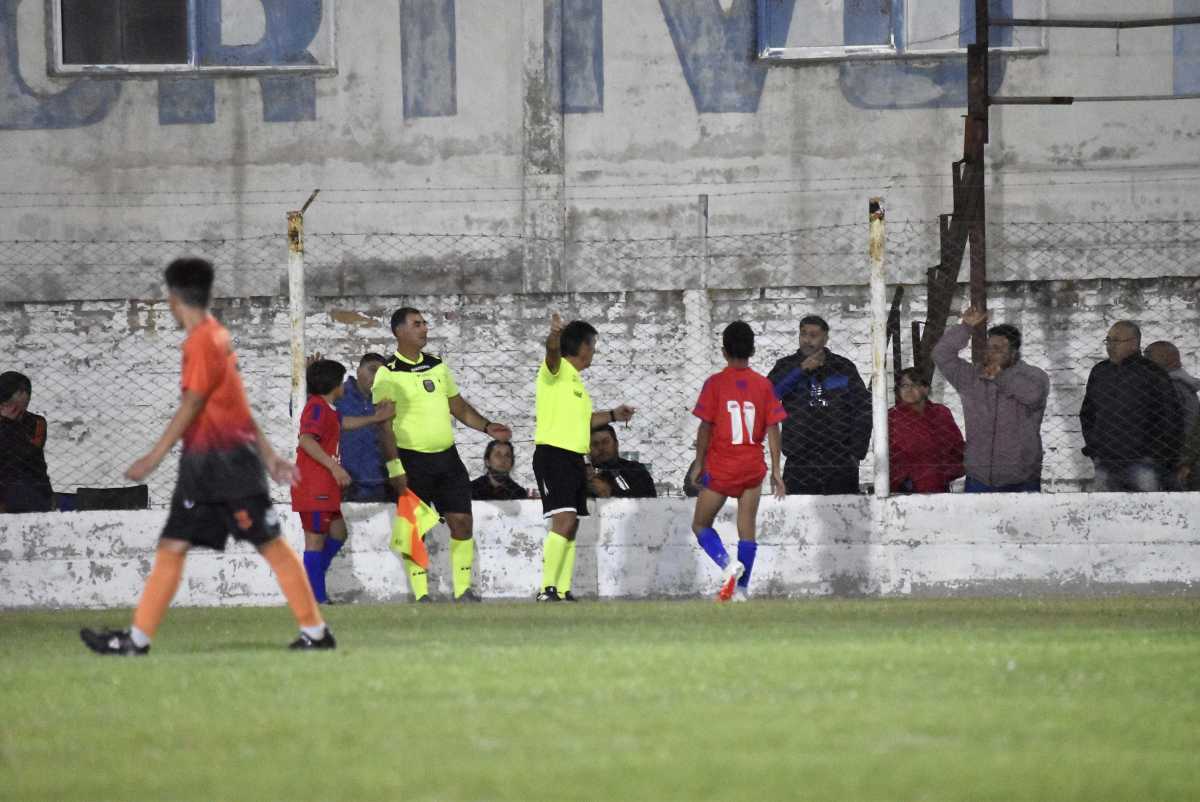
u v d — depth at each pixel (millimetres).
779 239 65625
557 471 43969
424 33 67000
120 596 46500
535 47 66312
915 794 13805
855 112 65625
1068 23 59938
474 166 66688
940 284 55344
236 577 45969
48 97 67500
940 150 65375
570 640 28781
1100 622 33656
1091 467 57188
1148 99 61531
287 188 67062
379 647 27344
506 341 59906
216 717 18562
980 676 21875
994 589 45062
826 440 46656
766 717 18062
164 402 60750
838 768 14969
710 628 31906
